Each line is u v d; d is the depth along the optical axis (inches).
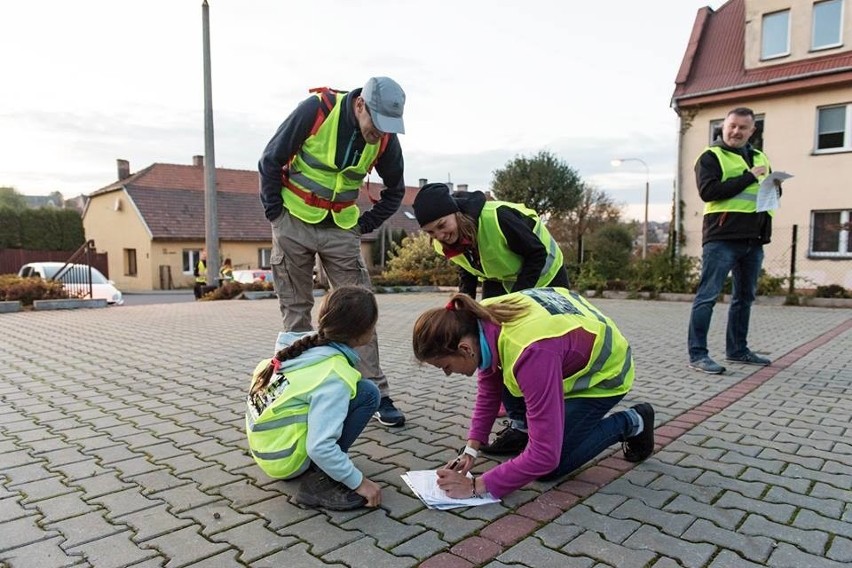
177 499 94.4
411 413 145.3
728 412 143.8
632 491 97.7
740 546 79.4
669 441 122.4
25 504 92.4
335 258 135.4
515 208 119.4
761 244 194.4
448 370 94.0
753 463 109.8
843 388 167.2
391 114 117.1
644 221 1069.1
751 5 644.1
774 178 183.6
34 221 1248.8
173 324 331.0
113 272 1211.2
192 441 123.0
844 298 444.8
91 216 1294.3
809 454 114.4
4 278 471.2
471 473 106.1
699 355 193.5
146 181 1159.0
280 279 133.4
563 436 93.0
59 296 450.3
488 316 91.8
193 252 1125.7
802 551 78.2
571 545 80.0
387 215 142.9
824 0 603.8
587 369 95.4
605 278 550.9
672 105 674.8
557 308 95.3
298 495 92.5
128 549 78.8
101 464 109.5
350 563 75.5
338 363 91.4
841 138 599.2
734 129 185.6
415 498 95.1
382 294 620.4
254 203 1227.9
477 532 84.0
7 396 159.9
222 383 177.0
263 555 77.4
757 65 645.9
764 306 438.6
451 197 113.4
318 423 87.3
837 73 577.3
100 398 158.4
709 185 185.0
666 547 79.4
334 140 122.8
